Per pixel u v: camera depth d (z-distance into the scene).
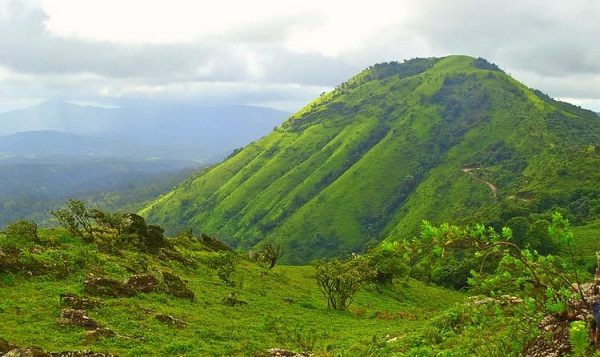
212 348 22.98
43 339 20.25
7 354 15.52
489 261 8.45
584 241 114.19
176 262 52.44
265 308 40.41
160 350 21.31
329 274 49.47
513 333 9.52
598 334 7.27
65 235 45.62
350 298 53.53
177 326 26.34
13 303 24.89
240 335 26.75
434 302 74.94
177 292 35.72
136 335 22.88
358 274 60.81
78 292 28.83
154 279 35.12
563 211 148.38
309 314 42.09
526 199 182.62
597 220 137.50
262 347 24.44
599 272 7.81
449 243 7.75
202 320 29.36
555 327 9.22
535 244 90.25
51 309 24.62
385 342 23.66
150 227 56.78
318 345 27.28
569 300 8.11
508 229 7.86
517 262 7.79
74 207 47.81
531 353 9.30
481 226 7.77
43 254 35.78
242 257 77.00
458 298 82.81
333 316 43.28
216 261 57.72
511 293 8.55
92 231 51.06
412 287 83.62
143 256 45.34
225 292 43.75
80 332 21.62
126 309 27.02
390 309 57.19
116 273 36.44
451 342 16.53
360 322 40.75
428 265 8.28
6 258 30.86
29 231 41.12
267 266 75.31
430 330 21.42
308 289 62.09
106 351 19.73
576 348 7.15
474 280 8.53
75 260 35.59
